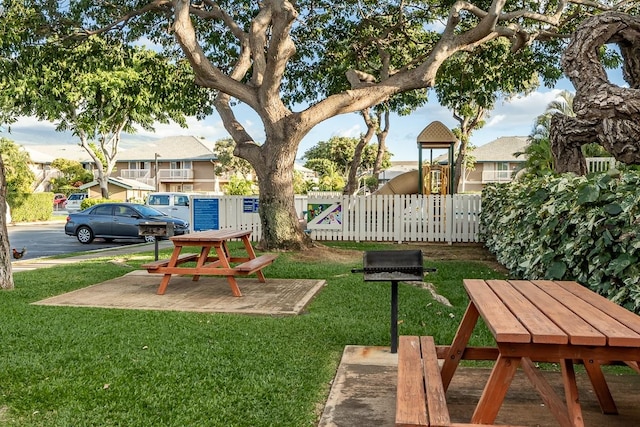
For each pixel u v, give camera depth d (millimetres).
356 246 15391
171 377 4176
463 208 16297
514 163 57281
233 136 13883
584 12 14828
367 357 4742
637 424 3400
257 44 13320
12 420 3443
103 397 3775
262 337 5395
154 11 15492
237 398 3775
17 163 46406
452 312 6539
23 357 4684
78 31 14617
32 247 18703
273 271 10102
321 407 3701
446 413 2500
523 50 16109
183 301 7340
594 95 6910
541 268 6227
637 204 4445
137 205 20656
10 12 13750
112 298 7578
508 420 3457
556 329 2592
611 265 4652
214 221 17250
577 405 2818
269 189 13234
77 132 39312
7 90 28812
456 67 17328
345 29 16859
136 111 34344
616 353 2537
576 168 8750
